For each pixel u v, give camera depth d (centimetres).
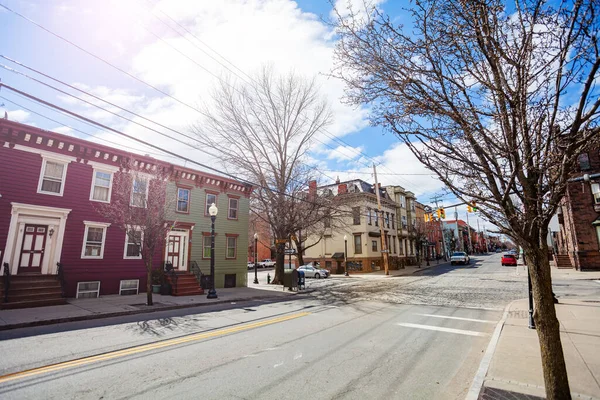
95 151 1559
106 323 959
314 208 2444
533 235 368
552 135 363
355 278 2919
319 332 823
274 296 1727
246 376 520
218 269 2108
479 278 2377
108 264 1568
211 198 2136
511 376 478
